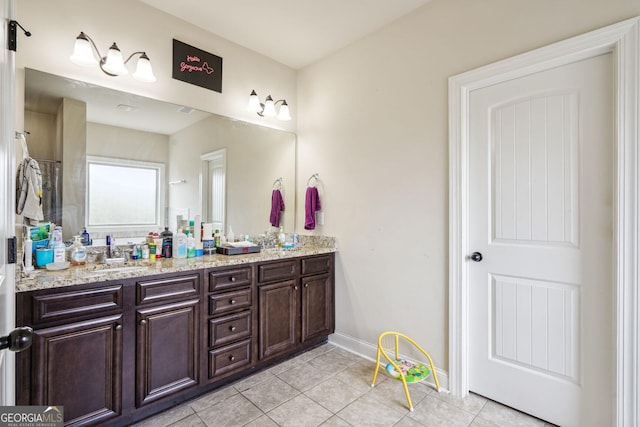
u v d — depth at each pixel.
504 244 1.89
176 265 1.86
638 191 1.43
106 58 1.95
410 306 2.27
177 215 2.31
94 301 1.54
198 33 2.43
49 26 1.79
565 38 1.63
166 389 1.77
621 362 1.47
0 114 0.85
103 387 1.57
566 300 1.68
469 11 1.99
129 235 2.10
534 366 1.78
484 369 1.97
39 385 1.39
